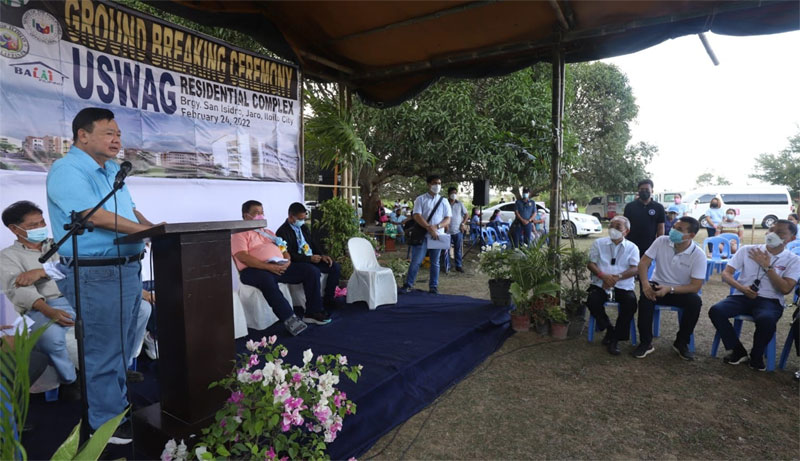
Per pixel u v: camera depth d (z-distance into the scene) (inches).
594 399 124.8
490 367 148.5
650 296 155.4
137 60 154.3
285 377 80.8
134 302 88.3
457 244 333.7
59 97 134.6
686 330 154.3
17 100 125.6
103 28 144.5
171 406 82.6
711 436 105.9
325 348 142.3
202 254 80.3
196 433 79.3
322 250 219.9
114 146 84.7
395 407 114.9
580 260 177.6
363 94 258.5
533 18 181.3
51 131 133.1
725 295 257.3
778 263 144.6
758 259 145.9
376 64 234.4
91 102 142.3
